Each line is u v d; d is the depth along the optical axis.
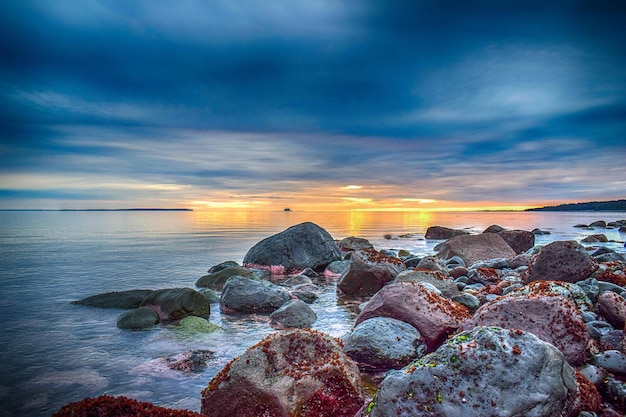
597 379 7.71
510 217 135.38
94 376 9.80
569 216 143.62
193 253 35.84
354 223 93.56
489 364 5.87
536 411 5.58
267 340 8.00
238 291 16.27
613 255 24.33
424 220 110.75
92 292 19.58
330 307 16.92
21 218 143.12
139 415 5.87
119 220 121.44
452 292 16.12
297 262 26.31
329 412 7.30
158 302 14.91
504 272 21.45
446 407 5.67
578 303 12.08
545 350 6.07
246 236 55.56
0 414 8.10
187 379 9.62
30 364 10.55
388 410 5.88
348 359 8.24
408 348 10.23
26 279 23.11
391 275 19.56
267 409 7.04
